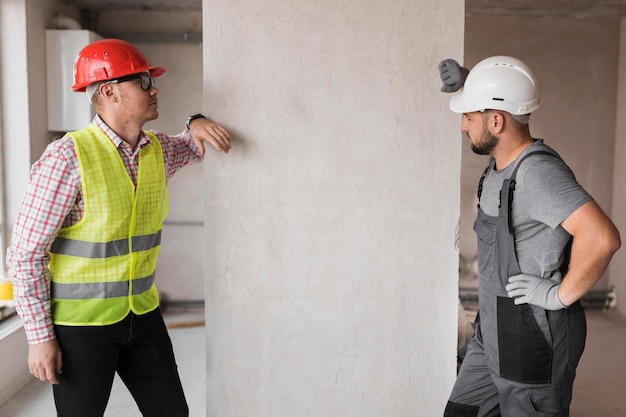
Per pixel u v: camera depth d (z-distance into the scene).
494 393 1.96
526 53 5.34
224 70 2.11
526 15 5.28
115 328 1.86
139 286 1.92
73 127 4.42
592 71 5.36
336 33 2.11
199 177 5.37
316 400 2.25
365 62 2.13
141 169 1.90
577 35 5.33
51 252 1.83
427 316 2.23
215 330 2.21
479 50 5.34
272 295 2.20
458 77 1.97
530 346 1.73
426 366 2.25
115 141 1.84
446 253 2.21
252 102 2.12
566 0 4.78
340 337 2.23
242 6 2.09
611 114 5.40
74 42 4.38
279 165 2.15
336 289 2.21
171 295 5.48
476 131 1.83
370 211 2.18
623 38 5.27
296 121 2.14
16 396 3.45
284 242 2.18
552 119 5.40
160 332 2.03
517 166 1.74
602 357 4.21
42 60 4.32
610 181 5.45
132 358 2.01
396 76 2.14
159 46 5.24
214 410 2.24
